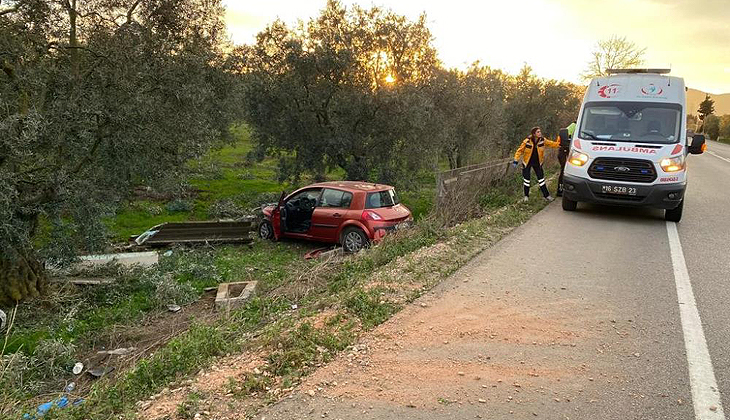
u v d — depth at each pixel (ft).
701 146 33.65
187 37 35.86
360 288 19.36
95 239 29.40
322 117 59.26
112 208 30.63
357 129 58.18
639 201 32.68
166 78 32.07
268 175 87.51
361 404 11.75
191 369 14.11
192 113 34.55
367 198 37.47
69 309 26.23
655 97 35.70
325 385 12.63
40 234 31.81
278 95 56.75
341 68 54.44
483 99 78.74
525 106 94.43
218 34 40.88
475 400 11.87
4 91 27.53
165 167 33.47
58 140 26.23
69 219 32.48
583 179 33.91
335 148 55.42
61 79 28.86
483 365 13.58
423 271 21.76
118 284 29.60
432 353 14.29
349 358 14.05
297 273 28.45
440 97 62.69
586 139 35.09
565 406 11.62
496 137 85.76
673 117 34.53
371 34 57.72
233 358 14.57
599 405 11.66
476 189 40.98
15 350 21.84
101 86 29.66
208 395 12.30
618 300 18.52
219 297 27.14
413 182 61.11
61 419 12.20
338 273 25.63
